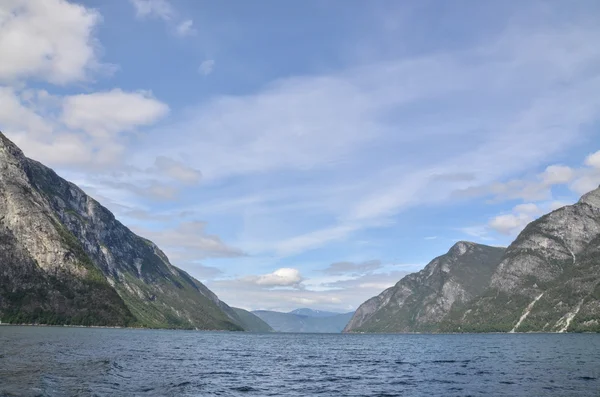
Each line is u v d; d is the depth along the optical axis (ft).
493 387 195.62
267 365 310.45
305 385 207.62
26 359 256.73
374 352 501.15
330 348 606.14
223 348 540.11
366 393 183.73
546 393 176.76
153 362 294.05
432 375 247.91
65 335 611.88
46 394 150.41
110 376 207.51
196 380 212.02
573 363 313.53
